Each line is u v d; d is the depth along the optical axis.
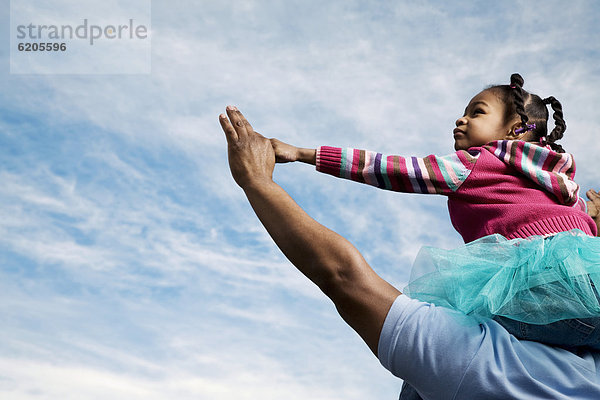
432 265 1.39
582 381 1.19
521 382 1.18
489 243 1.39
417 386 1.23
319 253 1.30
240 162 1.48
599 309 1.24
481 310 1.30
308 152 1.67
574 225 1.54
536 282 1.28
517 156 1.65
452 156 1.68
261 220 1.38
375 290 1.27
